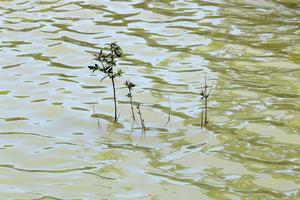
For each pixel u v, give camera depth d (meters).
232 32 15.12
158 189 8.73
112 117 10.96
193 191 8.67
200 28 15.38
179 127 10.59
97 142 10.08
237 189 8.75
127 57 13.62
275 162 9.52
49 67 13.07
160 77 12.63
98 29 15.28
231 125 10.66
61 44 14.30
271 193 8.66
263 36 14.88
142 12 16.50
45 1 17.39
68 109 11.23
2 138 10.20
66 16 16.20
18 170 9.22
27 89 12.02
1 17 16.08
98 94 11.85
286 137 10.27
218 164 9.44
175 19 16.00
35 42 14.44
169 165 9.39
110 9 16.77
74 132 10.41
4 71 12.81
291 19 16.03
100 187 8.77
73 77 12.61
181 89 12.09
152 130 10.49
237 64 13.29
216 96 11.77
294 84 12.30
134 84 11.45
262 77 12.63
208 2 17.36
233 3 17.25
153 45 14.29
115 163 9.43
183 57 13.63
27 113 11.08
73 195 8.55
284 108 11.27
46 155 9.66
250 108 11.29
